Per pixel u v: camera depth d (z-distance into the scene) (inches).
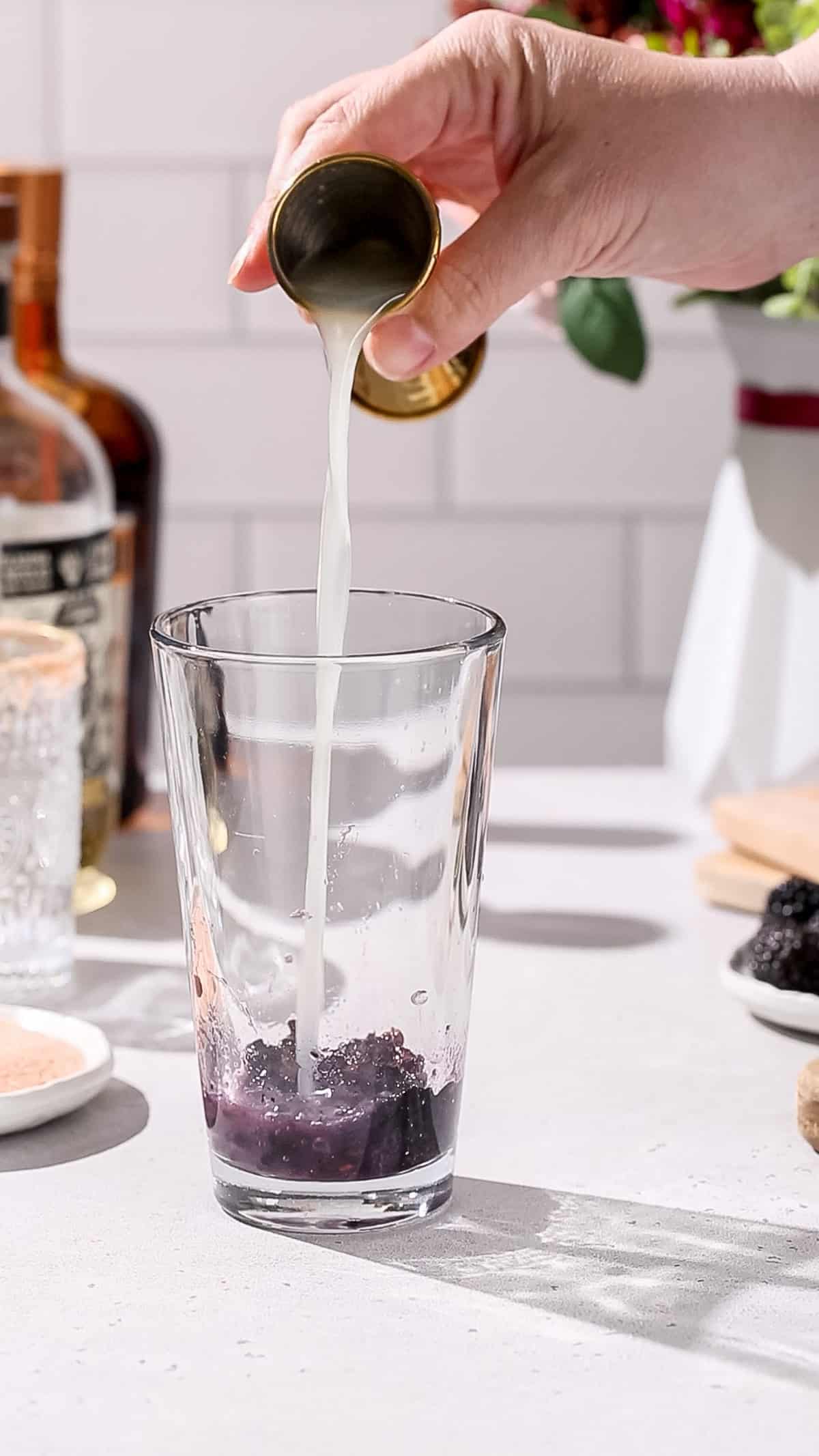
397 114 32.8
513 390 63.6
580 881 42.3
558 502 64.5
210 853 29.9
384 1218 30.5
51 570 40.8
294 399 63.9
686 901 41.2
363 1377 27.7
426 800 29.7
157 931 40.1
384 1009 30.2
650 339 63.1
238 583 65.4
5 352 41.7
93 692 41.4
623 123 33.1
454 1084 30.8
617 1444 26.7
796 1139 32.9
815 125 33.7
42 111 61.9
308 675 29.4
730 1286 29.4
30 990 37.4
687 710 45.6
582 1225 30.7
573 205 32.9
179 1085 34.4
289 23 61.3
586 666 66.0
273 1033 30.2
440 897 30.0
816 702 43.4
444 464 64.3
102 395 44.7
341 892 29.8
